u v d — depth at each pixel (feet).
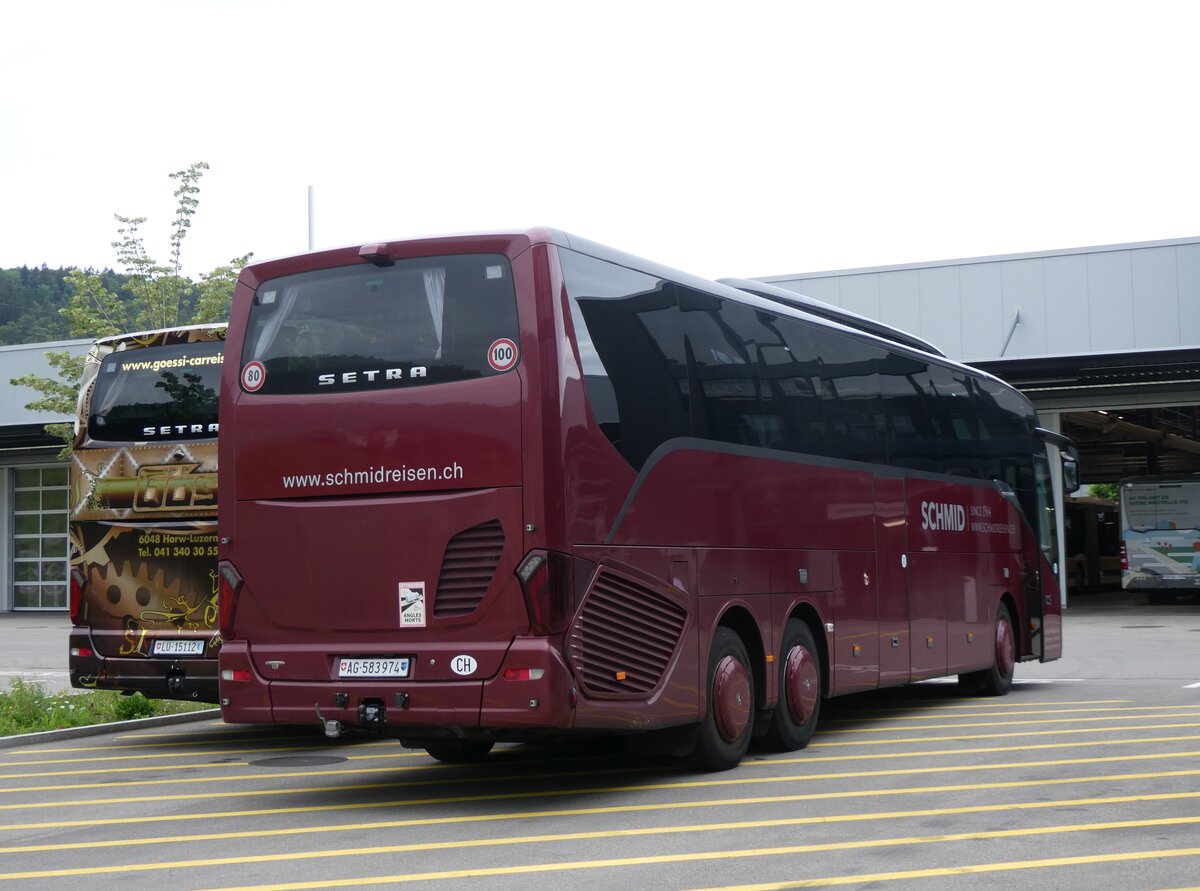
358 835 27.37
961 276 109.09
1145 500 133.08
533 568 28.53
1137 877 21.88
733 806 29.43
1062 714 45.42
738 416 36.11
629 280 32.37
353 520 30.35
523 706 28.37
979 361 100.22
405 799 31.91
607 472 30.27
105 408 43.65
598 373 30.48
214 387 42.57
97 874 24.30
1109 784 30.81
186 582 42.01
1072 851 23.88
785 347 39.34
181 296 98.58
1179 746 36.68
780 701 37.29
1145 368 102.01
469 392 29.53
